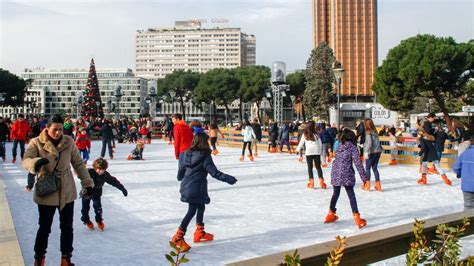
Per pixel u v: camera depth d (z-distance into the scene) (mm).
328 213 7973
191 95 87562
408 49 39562
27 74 173125
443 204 9383
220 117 118750
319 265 2730
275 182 12797
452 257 3068
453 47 36312
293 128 29891
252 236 6738
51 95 171750
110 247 6133
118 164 17953
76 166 5129
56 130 4801
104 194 10609
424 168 12453
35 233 6848
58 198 4824
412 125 46562
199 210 6414
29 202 9422
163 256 5695
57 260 5559
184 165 6195
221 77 71688
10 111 150750
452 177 14047
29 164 4551
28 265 5270
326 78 68688
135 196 10352
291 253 2705
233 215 8273
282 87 30000
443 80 37750
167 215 8266
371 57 154000
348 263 2947
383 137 19656
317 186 12062
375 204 9391
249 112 133250
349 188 7402
